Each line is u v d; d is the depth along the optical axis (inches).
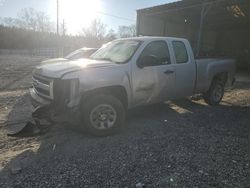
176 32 887.1
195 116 242.1
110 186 120.5
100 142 173.3
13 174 131.0
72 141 175.2
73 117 174.9
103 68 185.5
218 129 203.8
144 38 222.5
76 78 171.8
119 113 188.7
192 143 173.0
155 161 145.8
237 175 131.9
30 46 2110.0
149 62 205.5
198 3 602.5
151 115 243.1
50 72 179.3
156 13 709.3
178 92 236.4
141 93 205.5
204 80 261.3
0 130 199.2
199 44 626.8
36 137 183.9
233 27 966.4
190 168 138.3
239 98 339.9
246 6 624.7
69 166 139.3
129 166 139.7
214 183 124.0
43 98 184.4
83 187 119.3
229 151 161.5
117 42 234.8
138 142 173.5
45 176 128.9
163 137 183.2
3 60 1053.8
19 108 263.6
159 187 120.2
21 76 524.7
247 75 690.8
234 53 976.9
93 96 182.1
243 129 205.5
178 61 234.5
